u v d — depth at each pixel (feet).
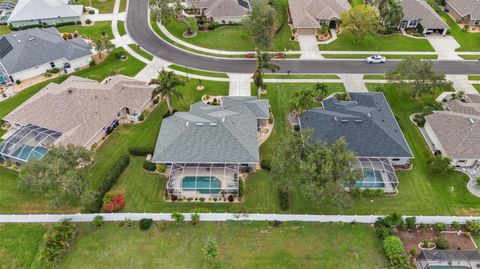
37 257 152.35
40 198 177.27
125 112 225.56
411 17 311.88
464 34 311.68
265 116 213.05
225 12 320.70
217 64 275.39
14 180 184.75
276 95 244.01
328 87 252.21
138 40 301.02
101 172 189.37
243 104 217.77
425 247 157.79
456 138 194.08
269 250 156.76
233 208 173.58
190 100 239.09
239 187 177.17
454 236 162.50
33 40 264.93
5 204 173.47
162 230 163.63
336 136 194.18
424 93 229.25
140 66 271.90
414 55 286.05
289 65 274.57
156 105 235.40
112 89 225.97
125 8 347.56
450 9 341.41
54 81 254.27
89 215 163.73
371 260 153.38
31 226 164.25
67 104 211.61
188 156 182.80
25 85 249.75
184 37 305.94
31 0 317.83
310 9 316.40
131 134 212.84
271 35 272.10
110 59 279.08
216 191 176.86
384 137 192.95
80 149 171.42
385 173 184.14
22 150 190.80
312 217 165.27
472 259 149.07
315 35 309.42
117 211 170.30
